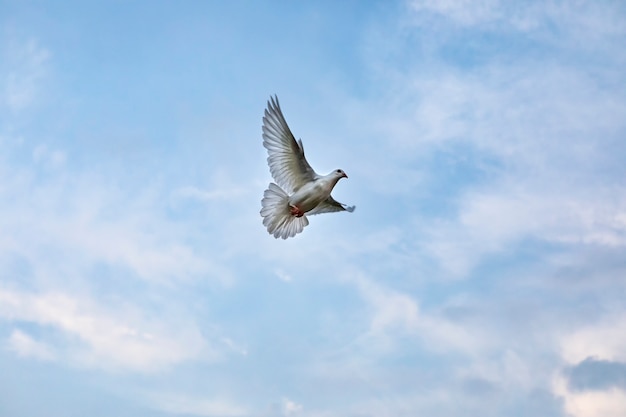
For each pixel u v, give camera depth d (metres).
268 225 31.81
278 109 31.25
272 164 31.45
